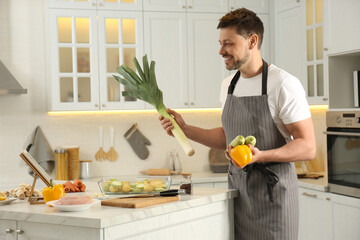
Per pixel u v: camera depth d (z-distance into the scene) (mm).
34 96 4773
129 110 4672
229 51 2432
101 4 4555
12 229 2311
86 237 2062
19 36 4750
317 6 4254
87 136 4910
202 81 4785
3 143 4723
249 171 2531
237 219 2721
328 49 4039
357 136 3475
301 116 2402
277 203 2494
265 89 2475
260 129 2490
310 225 4012
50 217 2143
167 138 5102
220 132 2795
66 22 4516
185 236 2455
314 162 4711
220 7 4828
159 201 2365
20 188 2695
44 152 4699
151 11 4664
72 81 4523
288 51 4703
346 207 3568
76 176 4656
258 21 2467
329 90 4035
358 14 3674
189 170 5152
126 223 2131
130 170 5000
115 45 4590
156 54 4680
